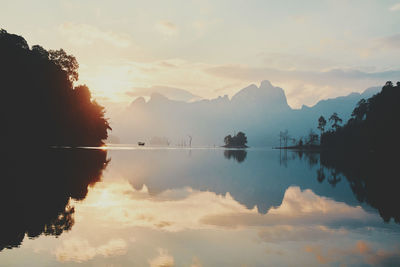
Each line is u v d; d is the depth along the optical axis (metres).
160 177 21.55
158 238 7.76
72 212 10.33
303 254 6.81
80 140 83.19
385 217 10.61
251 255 6.70
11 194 13.02
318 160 52.22
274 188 17.69
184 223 9.33
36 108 62.19
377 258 6.63
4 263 5.98
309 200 13.98
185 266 6.00
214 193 15.30
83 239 7.52
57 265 5.92
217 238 7.88
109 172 23.55
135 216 10.02
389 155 73.06
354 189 17.92
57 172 21.69
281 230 8.80
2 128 54.28
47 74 68.69
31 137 60.03
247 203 12.89
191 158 49.97
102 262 6.11
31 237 7.57
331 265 6.20
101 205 11.57
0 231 8.02
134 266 5.93
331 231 8.77
